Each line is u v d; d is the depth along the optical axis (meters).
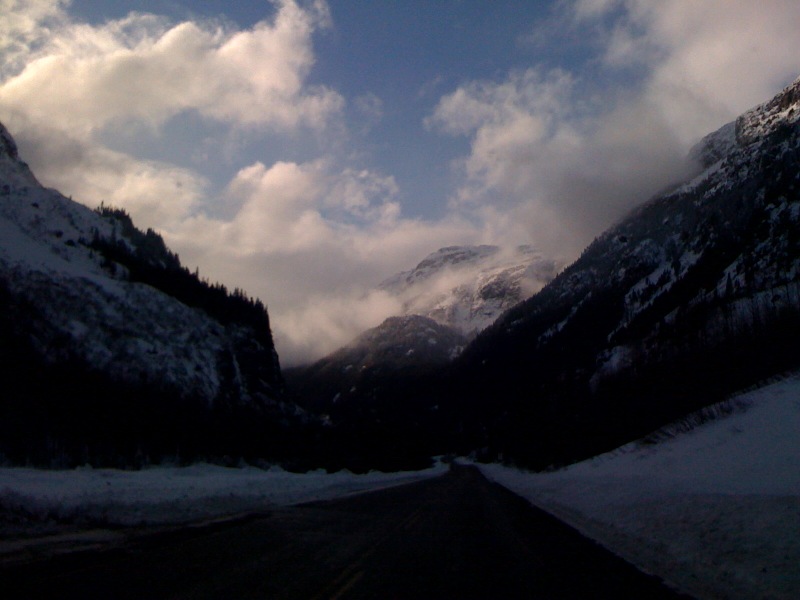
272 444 71.00
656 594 8.34
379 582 9.08
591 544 13.36
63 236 90.00
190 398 63.62
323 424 91.50
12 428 37.88
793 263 78.31
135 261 94.62
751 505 11.95
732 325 57.53
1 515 13.16
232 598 7.64
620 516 16.94
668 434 36.66
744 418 28.78
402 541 13.59
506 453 102.94
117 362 60.28
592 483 28.14
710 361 51.81
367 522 17.34
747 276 92.44
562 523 17.80
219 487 24.78
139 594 7.60
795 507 10.82
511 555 11.77
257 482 30.08
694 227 184.50
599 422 59.75
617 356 96.19
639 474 27.42
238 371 80.88
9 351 48.75
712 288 109.25
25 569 8.80
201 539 12.73
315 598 7.86
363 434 95.00
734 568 9.03
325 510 20.89
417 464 98.31
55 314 61.66
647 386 57.19
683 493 16.17
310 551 11.74
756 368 44.12
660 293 146.88
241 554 11.01
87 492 18.92
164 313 77.06
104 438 45.78
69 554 10.20
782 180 137.38
